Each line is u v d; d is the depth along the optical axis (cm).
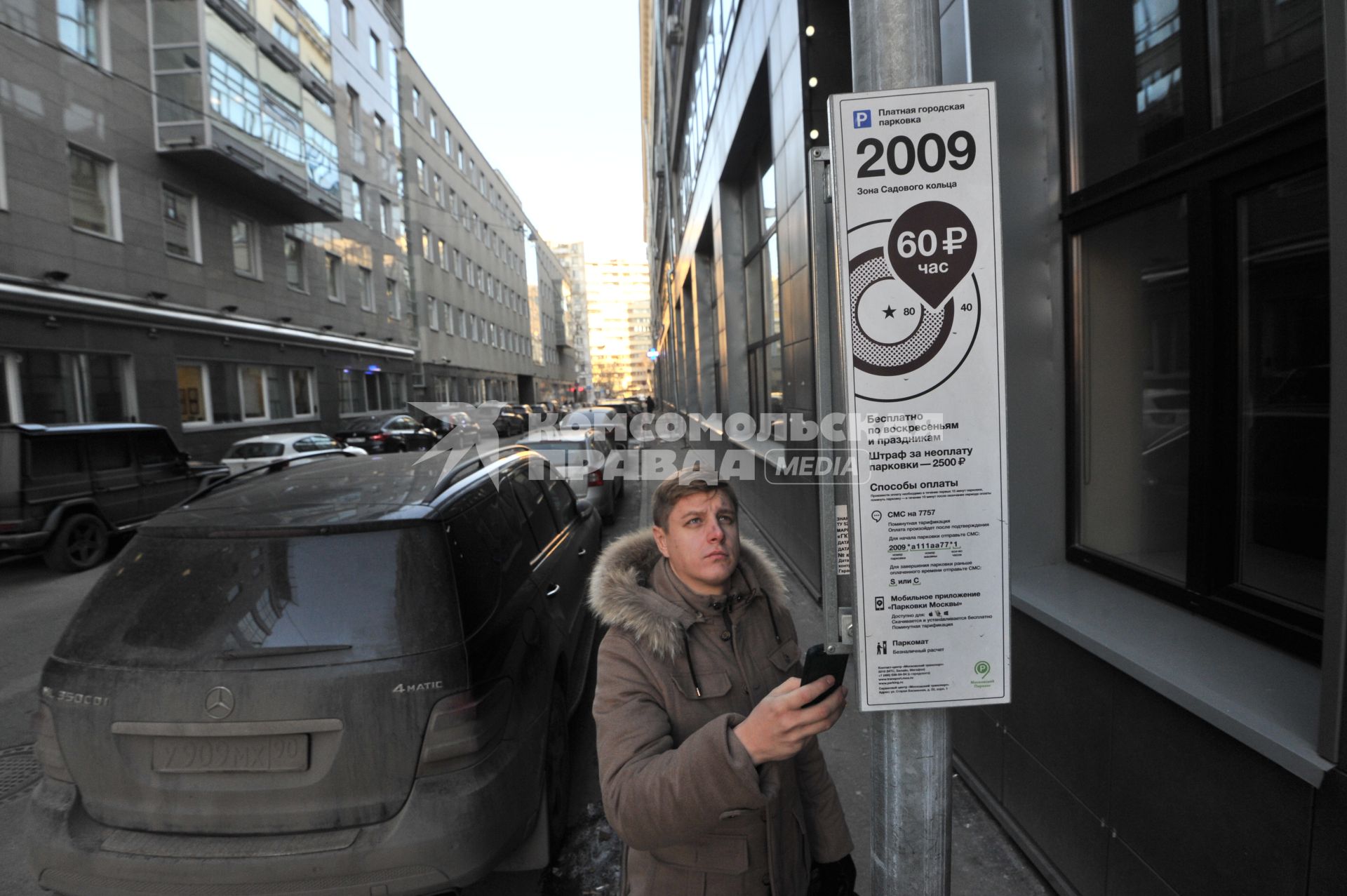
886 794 125
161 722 206
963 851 253
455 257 4038
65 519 838
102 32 1493
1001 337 116
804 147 521
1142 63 231
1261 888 149
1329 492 133
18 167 1283
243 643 214
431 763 210
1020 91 275
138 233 1574
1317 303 170
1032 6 273
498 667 238
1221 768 160
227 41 1717
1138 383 240
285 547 234
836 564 123
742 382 1091
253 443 1407
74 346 1383
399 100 3328
